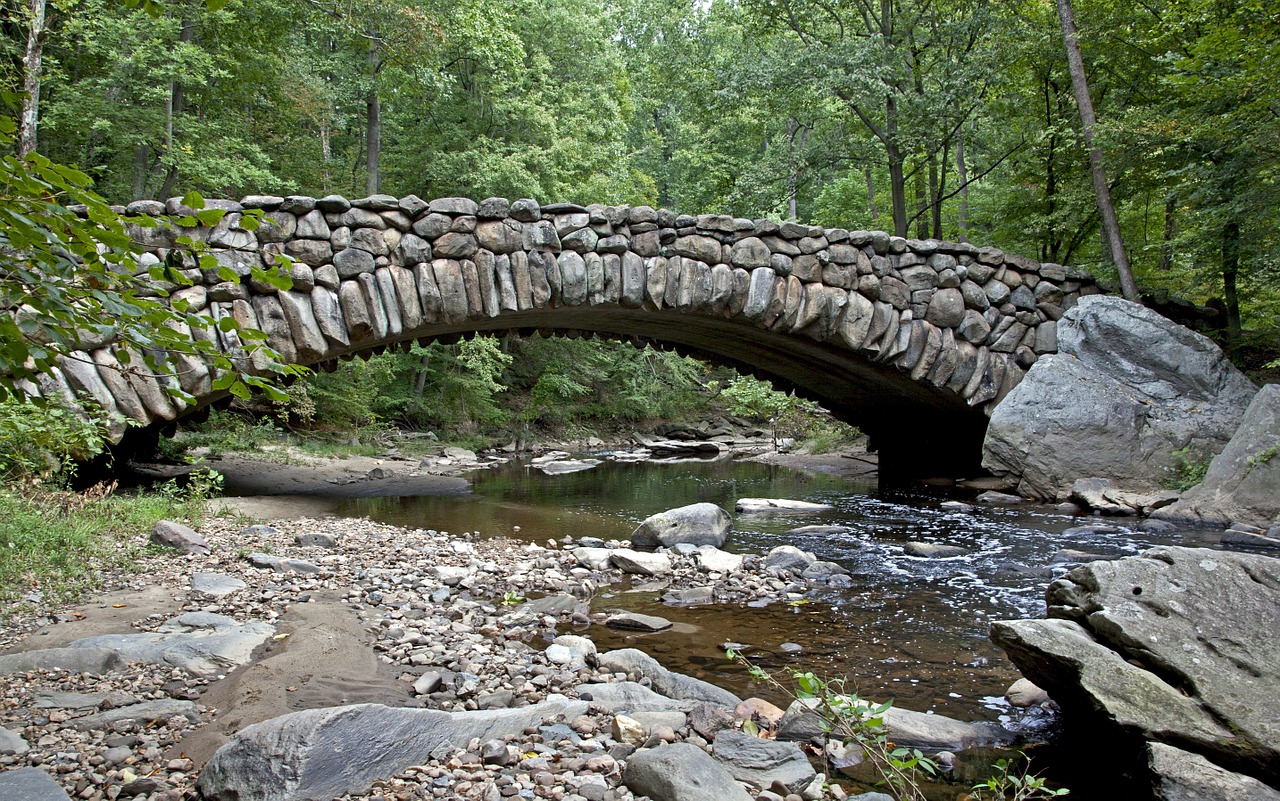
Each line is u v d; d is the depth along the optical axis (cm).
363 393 1864
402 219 879
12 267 167
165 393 768
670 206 3512
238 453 1470
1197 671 304
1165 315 1213
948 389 1126
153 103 1398
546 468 1762
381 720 297
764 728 348
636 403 2844
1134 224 1588
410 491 1263
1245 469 847
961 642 495
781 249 1030
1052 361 1076
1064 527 879
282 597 529
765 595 616
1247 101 995
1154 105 1220
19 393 180
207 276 786
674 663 453
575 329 1185
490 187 1948
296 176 2011
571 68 2319
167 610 475
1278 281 1138
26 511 587
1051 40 1363
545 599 576
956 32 1556
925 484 1323
